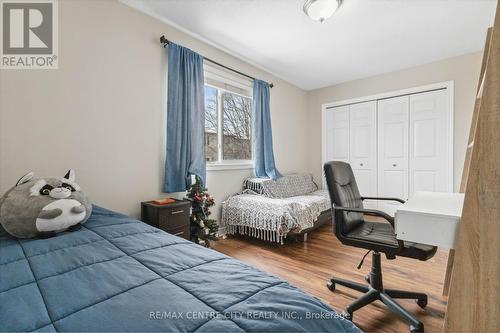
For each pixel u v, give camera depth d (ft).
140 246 3.34
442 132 10.62
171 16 7.46
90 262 2.80
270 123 11.64
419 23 7.76
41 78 5.55
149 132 7.48
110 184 6.63
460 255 2.36
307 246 8.61
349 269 6.72
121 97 6.84
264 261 7.28
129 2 6.85
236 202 9.51
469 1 6.70
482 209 2.25
